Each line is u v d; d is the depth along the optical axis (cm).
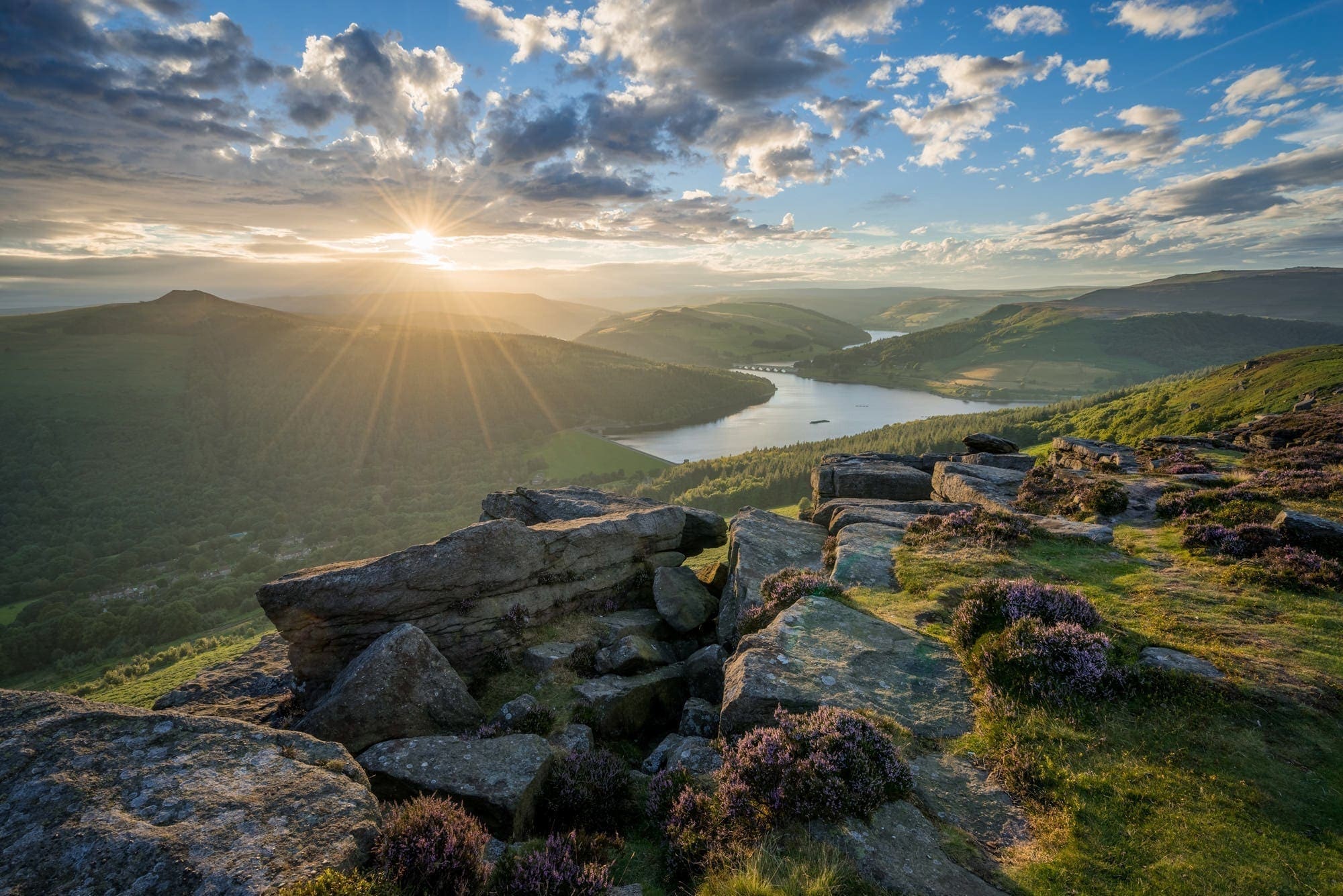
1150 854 812
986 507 2647
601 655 1900
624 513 2678
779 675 1260
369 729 1424
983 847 859
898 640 1405
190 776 898
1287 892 739
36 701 972
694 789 1116
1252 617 1377
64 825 777
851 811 903
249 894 715
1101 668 1135
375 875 807
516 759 1237
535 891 869
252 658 1964
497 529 2041
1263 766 938
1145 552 1891
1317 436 3444
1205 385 15138
